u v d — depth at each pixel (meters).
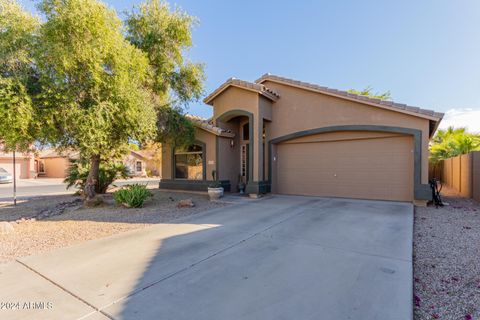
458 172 14.30
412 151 10.67
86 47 7.87
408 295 3.53
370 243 5.70
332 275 4.16
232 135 14.64
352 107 11.66
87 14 7.71
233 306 3.32
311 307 3.28
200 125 14.32
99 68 8.22
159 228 7.27
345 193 12.18
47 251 5.48
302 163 13.34
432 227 7.14
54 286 3.91
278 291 3.69
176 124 12.96
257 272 4.32
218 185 13.04
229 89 14.06
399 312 3.15
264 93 12.79
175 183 15.87
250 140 13.12
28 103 7.49
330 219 7.98
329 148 12.62
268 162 14.01
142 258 5.00
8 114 7.12
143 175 39.22
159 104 12.42
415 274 4.34
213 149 14.38
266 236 6.31
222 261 4.79
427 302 3.52
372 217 8.17
